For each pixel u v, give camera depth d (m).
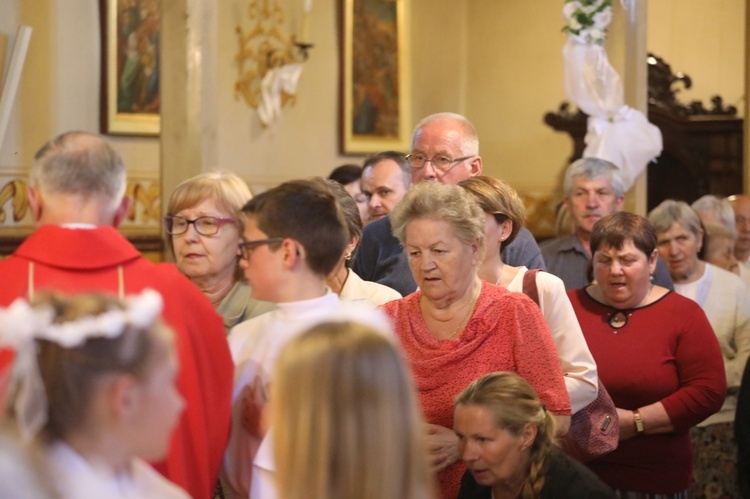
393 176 5.99
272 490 2.75
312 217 3.07
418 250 3.52
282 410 1.96
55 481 1.85
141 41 10.66
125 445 1.94
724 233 7.31
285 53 12.18
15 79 9.02
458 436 3.33
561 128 12.14
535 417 3.24
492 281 4.09
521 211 4.16
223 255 3.76
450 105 14.53
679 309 4.74
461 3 14.67
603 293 4.83
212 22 8.08
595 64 8.79
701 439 5.83
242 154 11.80
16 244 9.34
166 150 8.08
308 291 3.12
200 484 3.00
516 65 14.22
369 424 1.91
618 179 6.45
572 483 3.21
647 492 4.57
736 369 5.94
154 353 1.95
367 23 13.20
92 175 2.99
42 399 1.86
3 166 9.38
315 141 12.73
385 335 2.01
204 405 3.05
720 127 11.87
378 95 13.41
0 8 9.26
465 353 3.54
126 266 3.00
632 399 4.63
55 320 1.92
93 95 10.28
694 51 13.36
